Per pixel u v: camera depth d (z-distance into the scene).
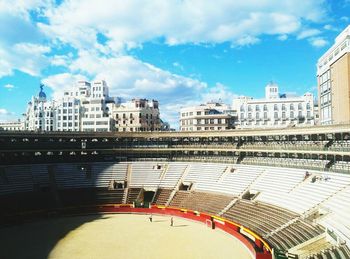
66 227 67.94
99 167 95.25
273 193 68.19
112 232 64.06
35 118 165.88
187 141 98.38
